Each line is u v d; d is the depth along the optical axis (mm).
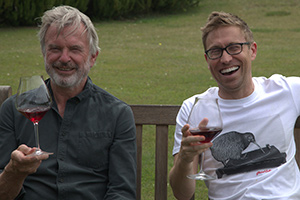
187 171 1935
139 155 2438
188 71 8156
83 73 2148
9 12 12906
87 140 2107
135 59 9234
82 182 2072
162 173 2422
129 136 2154
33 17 13289
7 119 2156
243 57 2113
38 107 1819
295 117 2164
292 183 2096
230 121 2152
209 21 2160
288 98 2160
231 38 2107
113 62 8938
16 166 1768
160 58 9328
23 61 8773
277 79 2219
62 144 2098
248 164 2100
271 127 2119
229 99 2191
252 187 2064
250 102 2150
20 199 2062
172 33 12508
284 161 2104
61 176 2062
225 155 2135
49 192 2062
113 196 2039
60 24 2090
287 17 14141
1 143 2131
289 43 10469
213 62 2145
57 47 2102
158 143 2426
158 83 7305
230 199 2104
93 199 2078
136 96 6461
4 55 9289
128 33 12547
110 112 2160
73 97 2141
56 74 2115
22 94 1828
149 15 15844
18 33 12211
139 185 2434
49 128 2125
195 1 17578
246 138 2123
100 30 12969
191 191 2068
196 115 1833
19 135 2137
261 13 15078
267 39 11047
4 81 7180
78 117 2139
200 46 10617
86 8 14117
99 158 2113
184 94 6582
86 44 2146
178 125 2240
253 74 7707
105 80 7473
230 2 17484
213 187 2162
